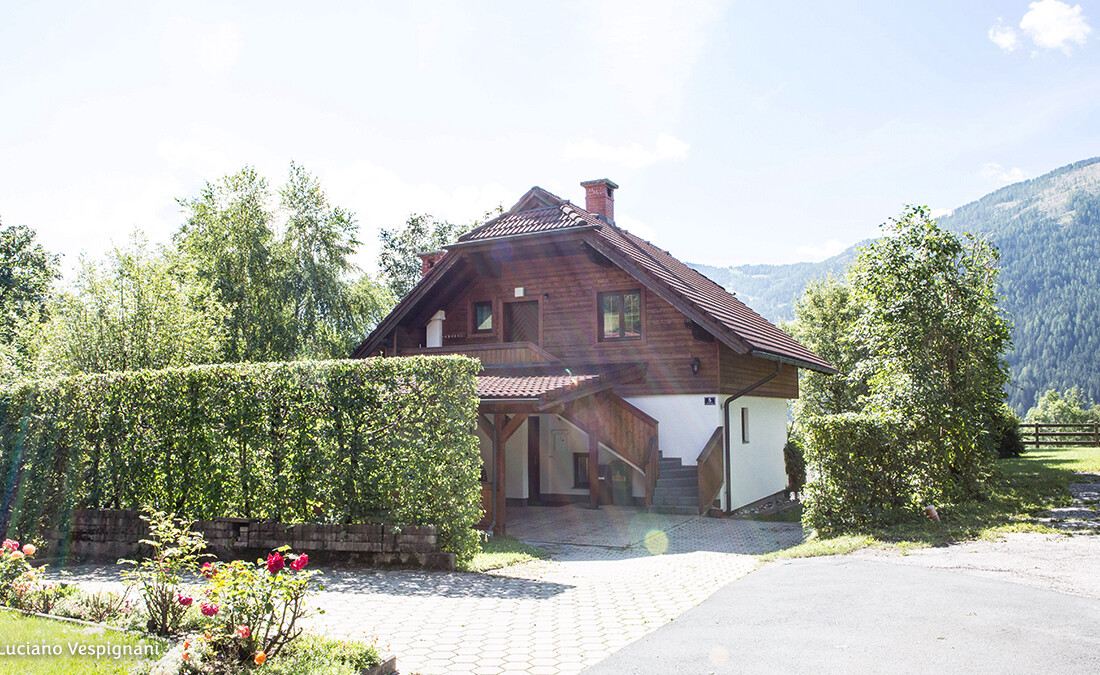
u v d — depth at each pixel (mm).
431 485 10320
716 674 5387
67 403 12766
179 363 20375
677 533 14641
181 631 6039
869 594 7602
